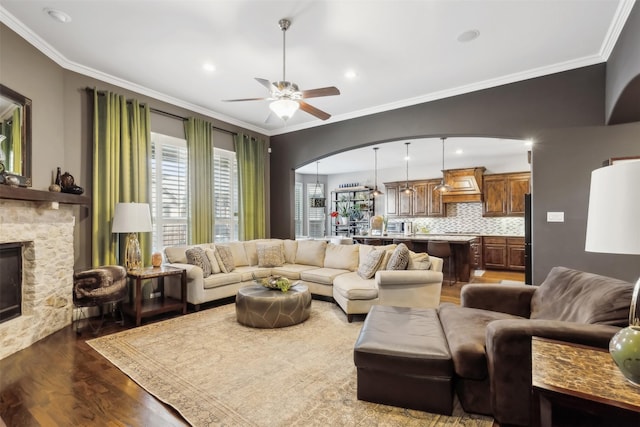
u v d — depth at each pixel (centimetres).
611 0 263
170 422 187
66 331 334
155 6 272
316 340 312
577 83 368
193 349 290
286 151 639
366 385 207
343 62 370
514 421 177
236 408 201
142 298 425
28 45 314
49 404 204
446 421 188
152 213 459
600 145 358
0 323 276
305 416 193
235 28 304
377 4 269
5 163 288
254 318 344
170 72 396
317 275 451
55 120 351
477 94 429
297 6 271
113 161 402
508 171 815
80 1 266
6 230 277
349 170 1052
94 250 385
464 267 621
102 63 373
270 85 296
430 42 328
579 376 121
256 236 623
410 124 482
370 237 709
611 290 183
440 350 196
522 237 748
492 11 278
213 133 554
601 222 126
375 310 270
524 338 173
